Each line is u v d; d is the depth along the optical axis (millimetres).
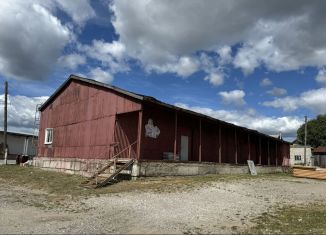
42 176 19797
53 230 7781
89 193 13398
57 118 24766
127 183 15367
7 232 7547
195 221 8945
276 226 8719
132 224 8453
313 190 16422
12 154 39281
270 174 27594
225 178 18703
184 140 22484
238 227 8500
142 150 19328
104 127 19359
